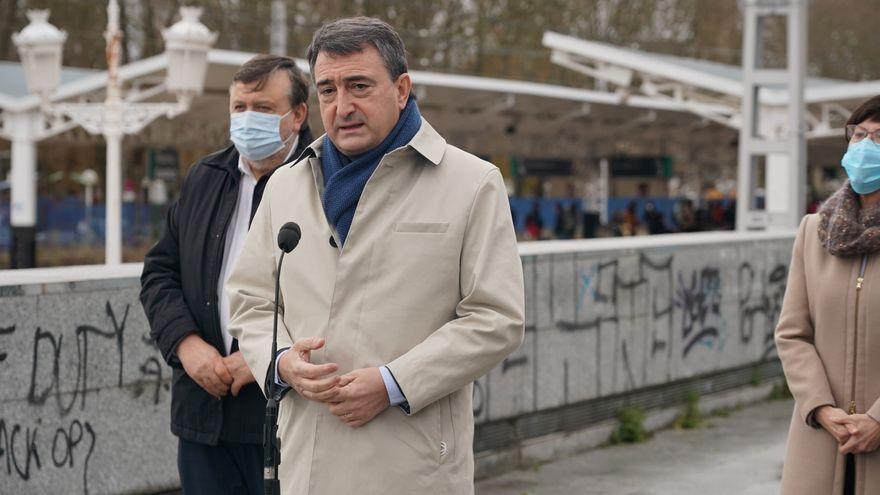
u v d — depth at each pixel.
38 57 13.77
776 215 12.75
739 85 19.56
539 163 34.19
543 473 6.78
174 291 4.07
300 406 3.08
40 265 26.62
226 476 4.01
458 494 3.05
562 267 7.07
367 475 2.95
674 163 39.41
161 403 5.06
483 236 3.02
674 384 8.20
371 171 3.07
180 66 13.21
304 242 3.13
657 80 21.06
